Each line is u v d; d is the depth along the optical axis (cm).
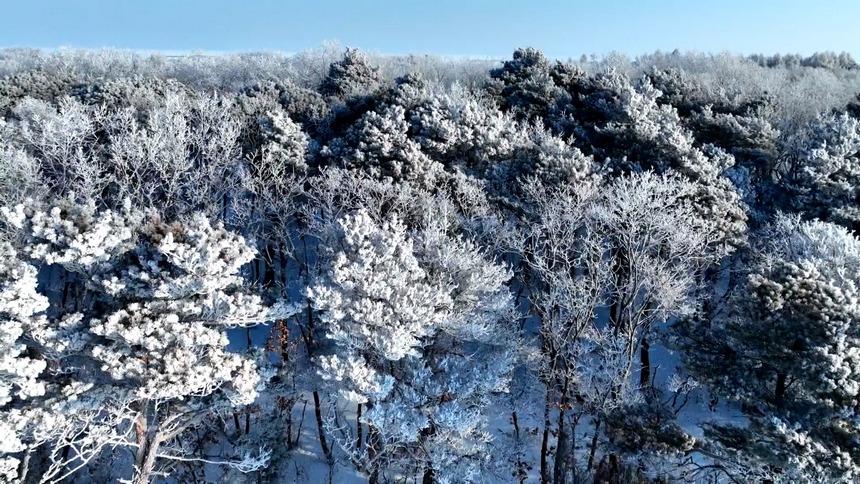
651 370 2984
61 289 2553
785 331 1625
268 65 8262
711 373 1797
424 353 2212
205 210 2973
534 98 4659
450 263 2114
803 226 2519
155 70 7719
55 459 2089
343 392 1784
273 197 3066
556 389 2459
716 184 2984
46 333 1538
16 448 1448
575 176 2931
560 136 3569
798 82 6438
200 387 1619
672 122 3450
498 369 1978
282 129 3431
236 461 2128
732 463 1791
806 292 1625
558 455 2273
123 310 1555
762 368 1773
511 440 2616
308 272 2656
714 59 8150
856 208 2931
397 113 3566
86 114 3662
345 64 5878
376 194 2802
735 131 3856
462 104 3734
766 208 3450
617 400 2050
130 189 3033
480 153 3406
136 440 1975
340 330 1839
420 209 2731
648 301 2338
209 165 3122
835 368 1482
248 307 1695
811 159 3191
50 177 3114
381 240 1944
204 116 3666
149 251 1644
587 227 2530
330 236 2302
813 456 1495
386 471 2408
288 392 2064
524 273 2870
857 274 1739
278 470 2348
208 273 1595
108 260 1622
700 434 2491
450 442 1973
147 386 1532
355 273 1831
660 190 2462
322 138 4291
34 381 1494
